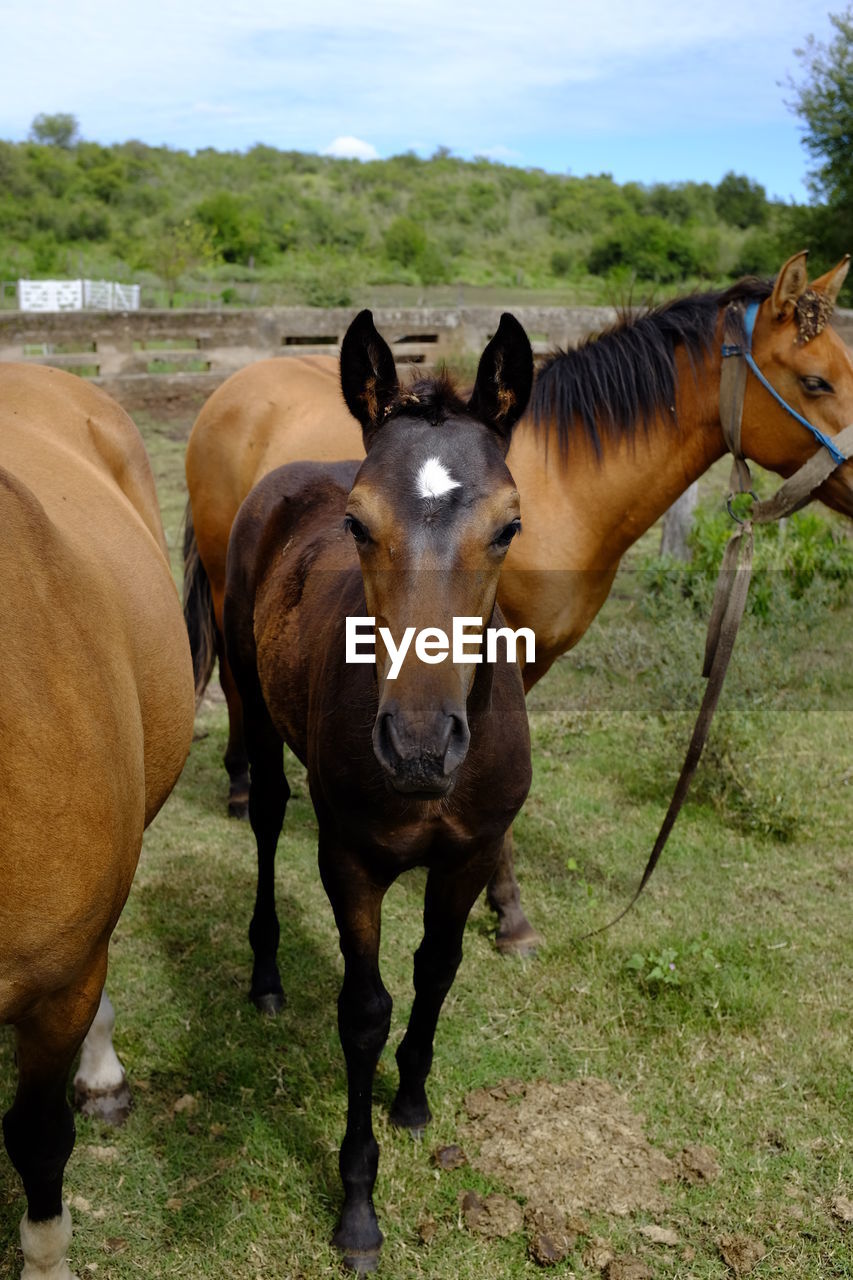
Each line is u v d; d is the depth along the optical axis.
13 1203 2.24
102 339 12.60
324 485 2.97
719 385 3.09
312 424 4.00
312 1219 2.25
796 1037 2.83
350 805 2.03
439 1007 2.38
